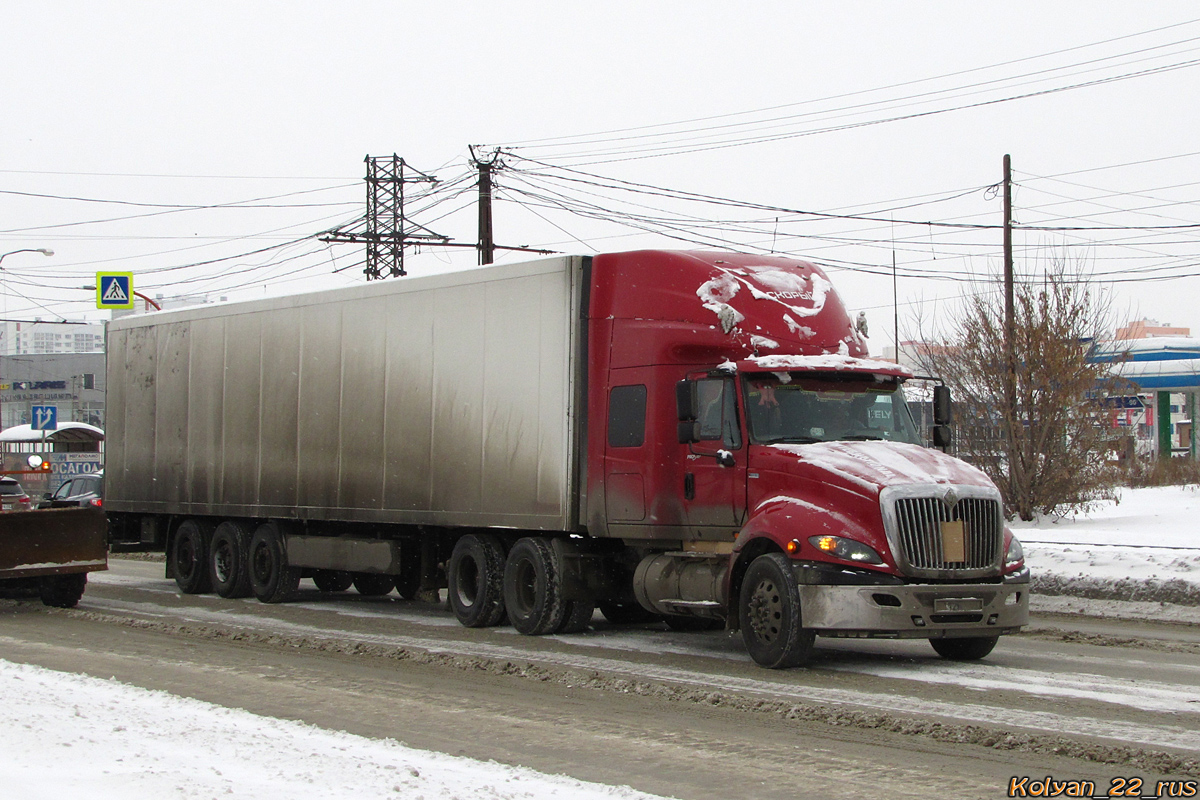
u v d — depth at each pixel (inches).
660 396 523.5
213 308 779.4
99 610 693.3
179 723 331.0
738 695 396.8
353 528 695.7
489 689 416.5
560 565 557.9
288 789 258.7
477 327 599.2
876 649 521.7
